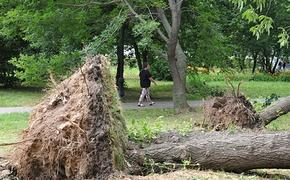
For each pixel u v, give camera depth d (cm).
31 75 2220
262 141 830
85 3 2267
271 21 1109
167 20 2466
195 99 3019
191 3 2598
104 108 775
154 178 765
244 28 3578
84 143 759
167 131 923
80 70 826
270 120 1334
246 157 826
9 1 2286
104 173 755
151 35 2145
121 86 3064
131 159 830
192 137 890
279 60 6650
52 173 778
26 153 786
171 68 2361
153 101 2975
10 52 3425
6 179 796
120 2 2219
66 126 765
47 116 801
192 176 781
